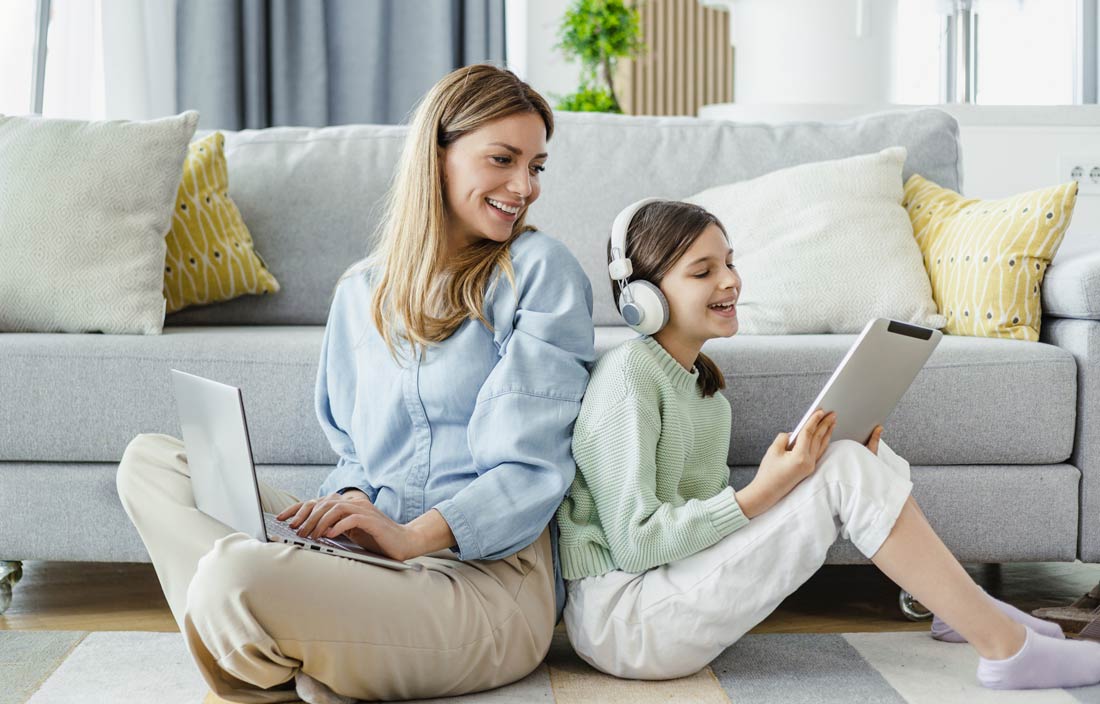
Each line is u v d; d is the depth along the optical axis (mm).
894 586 1910
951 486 1695
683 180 2291
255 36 3619
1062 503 1705
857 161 2145
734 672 1426
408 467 1408
